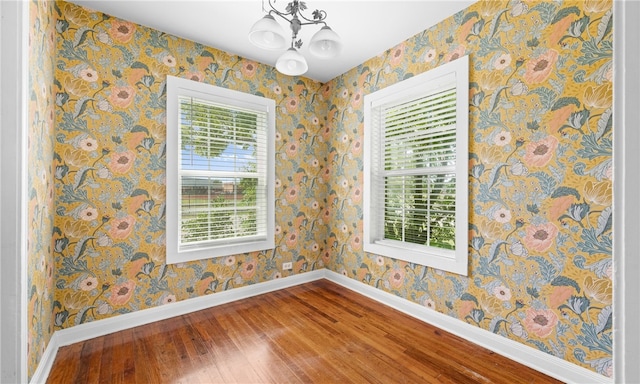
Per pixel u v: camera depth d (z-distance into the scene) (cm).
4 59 114
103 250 231
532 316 193
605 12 165
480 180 220
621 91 34
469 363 196
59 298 212
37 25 160
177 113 265
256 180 321
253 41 168
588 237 171
